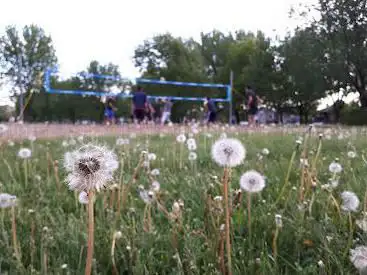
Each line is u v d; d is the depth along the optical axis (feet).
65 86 257.96
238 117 222.07
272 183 14.71
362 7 142.92
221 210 8.91
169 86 210.79
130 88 243.40
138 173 16.06
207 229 9.63
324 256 8.34
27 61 155.94
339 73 147.13
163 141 31.30
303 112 206.80
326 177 14.83
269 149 24.84
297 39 161.27
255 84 194.49
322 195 11.68
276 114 204.95
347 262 8.11
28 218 10.87
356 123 135.64
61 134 39.32
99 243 9.32
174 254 8.68
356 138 29.99
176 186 15.15
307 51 156.15
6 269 8.50
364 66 143.95
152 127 51.06
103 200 11.45
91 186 4.90
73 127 50.96
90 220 5.18
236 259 8.27
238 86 216.54
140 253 8.68
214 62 271.49
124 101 247.09
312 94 173.27
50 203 13.42
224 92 223.51
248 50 227.81
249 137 34.47
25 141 32.07
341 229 9.64
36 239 9.48
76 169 4.89
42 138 35.47
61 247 9.25
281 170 16.53
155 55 226.99
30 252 8.78
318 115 208.13
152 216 11.56
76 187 4.92
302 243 9.25
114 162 5.24
